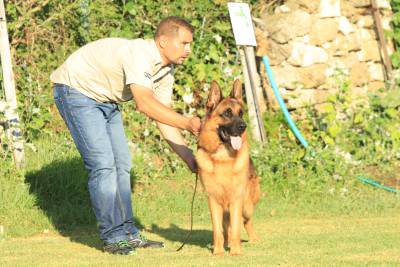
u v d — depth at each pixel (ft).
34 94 45.83
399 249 30.76
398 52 57.06
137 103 28.68
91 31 49.21
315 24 53.78
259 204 43.34
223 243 31.01
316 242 32.89
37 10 46.60
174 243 33.60
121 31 49.88
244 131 29.96
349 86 52.19
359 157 50.26
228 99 30.50
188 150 32.45
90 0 49.01
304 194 45.16
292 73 53.21
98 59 29.76
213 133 29.94
